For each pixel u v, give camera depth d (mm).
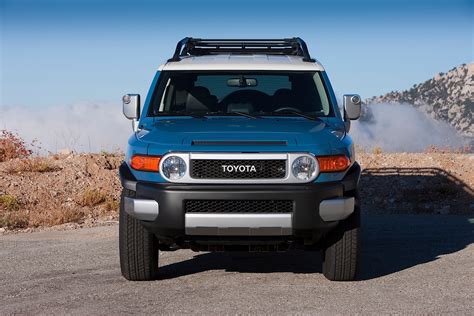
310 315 7047
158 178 7945
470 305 7410
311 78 9422
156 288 8227
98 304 7516
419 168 17109
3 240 11820
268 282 8523
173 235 7965
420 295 7840
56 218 13914
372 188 16328
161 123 8820
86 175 16484
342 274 8375
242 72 9430
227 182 7848
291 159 7879
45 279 8766
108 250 10688
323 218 7832
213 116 9086
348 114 9164
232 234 7855
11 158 17984
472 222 13359
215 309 7277
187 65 9523
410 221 13562
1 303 7613
